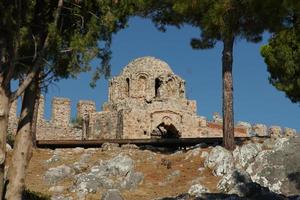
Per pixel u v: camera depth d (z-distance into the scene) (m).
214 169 26.61
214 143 33.97
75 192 23.70
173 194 23.70
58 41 15.63
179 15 29.61
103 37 16.66
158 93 53.03
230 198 20.58
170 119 50.31
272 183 24.97
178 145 36.75
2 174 14.45
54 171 26.44
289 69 34.28
